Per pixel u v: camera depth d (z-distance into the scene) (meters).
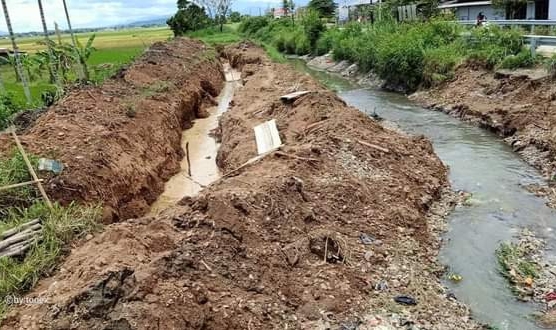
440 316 7.91
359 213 10.58
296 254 8.65
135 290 6.45
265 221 9.01
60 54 24.95
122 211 11.80
